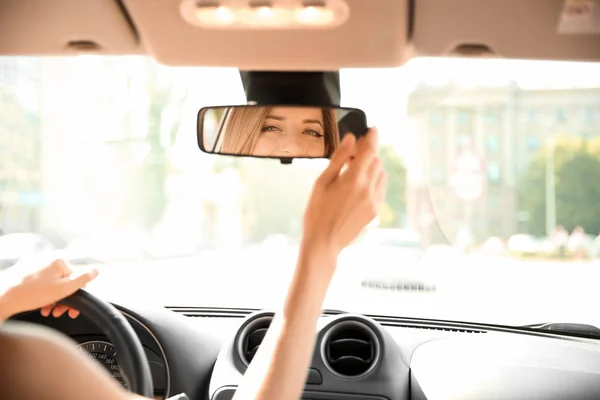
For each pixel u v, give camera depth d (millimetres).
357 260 8102
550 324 2467
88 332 1984
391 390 2076
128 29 1396
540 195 22203
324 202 1012
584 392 1986
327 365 2105
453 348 2232
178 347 2041
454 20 1289
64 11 1317
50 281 1198
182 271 9266
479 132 20266
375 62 1403
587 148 21953
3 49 1562
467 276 10875
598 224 21531
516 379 2043
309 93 1472
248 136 1541
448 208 20703
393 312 2721
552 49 1449
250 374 966
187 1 1147
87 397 675
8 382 657
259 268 10477
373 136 1060
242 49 1349
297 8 1148
